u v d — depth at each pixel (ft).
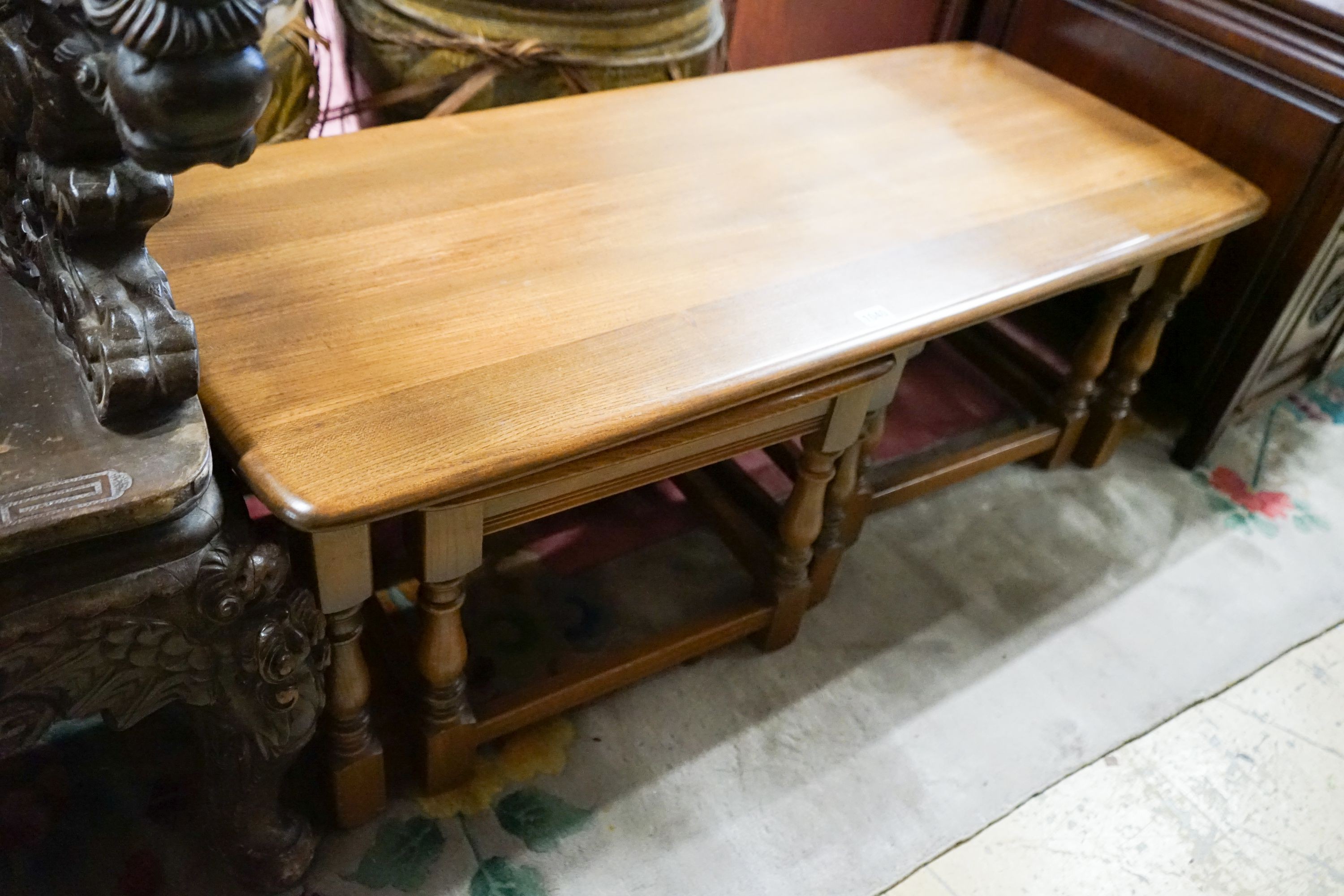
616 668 3.82
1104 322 4.85
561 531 4.78
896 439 5.55
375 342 2.86
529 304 3.09
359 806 3.49
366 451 2.53
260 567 2.46
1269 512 5.43
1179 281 4.69
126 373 2.23
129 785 3.55
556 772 3.82
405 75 5.09
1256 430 5.98
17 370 2.44
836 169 4.03
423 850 3.53
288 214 3.33
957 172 4.12
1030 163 4.27
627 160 3.90
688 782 3.86
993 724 4.22
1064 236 3.80
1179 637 4.69
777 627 4.25
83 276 2.28
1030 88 4.93
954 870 3.71
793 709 4.16
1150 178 4.30
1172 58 4.97
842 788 3.91
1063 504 5.34
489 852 3.55
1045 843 3.83
